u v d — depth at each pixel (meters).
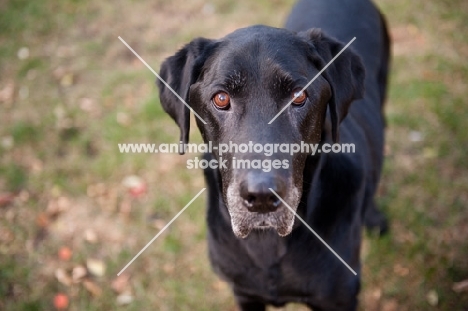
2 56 2.06
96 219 1.49
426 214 1.44
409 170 1.51
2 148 1.67
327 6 1.38
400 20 2.03
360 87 1.15
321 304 1.18
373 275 1.37
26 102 1.84
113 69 1.95
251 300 1.22
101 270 1.41
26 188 1.55
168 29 2.13
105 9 2.28
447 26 1.98
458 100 1.67
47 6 2.31
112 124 1.71
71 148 1.67
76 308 1.36
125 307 1.36
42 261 1.43
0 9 2.30
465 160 1.51
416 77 1.77
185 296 1.37
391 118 1.63
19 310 1.36
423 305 1.32
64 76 1.93
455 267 1.36
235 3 2.22
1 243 1.46
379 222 1.42
